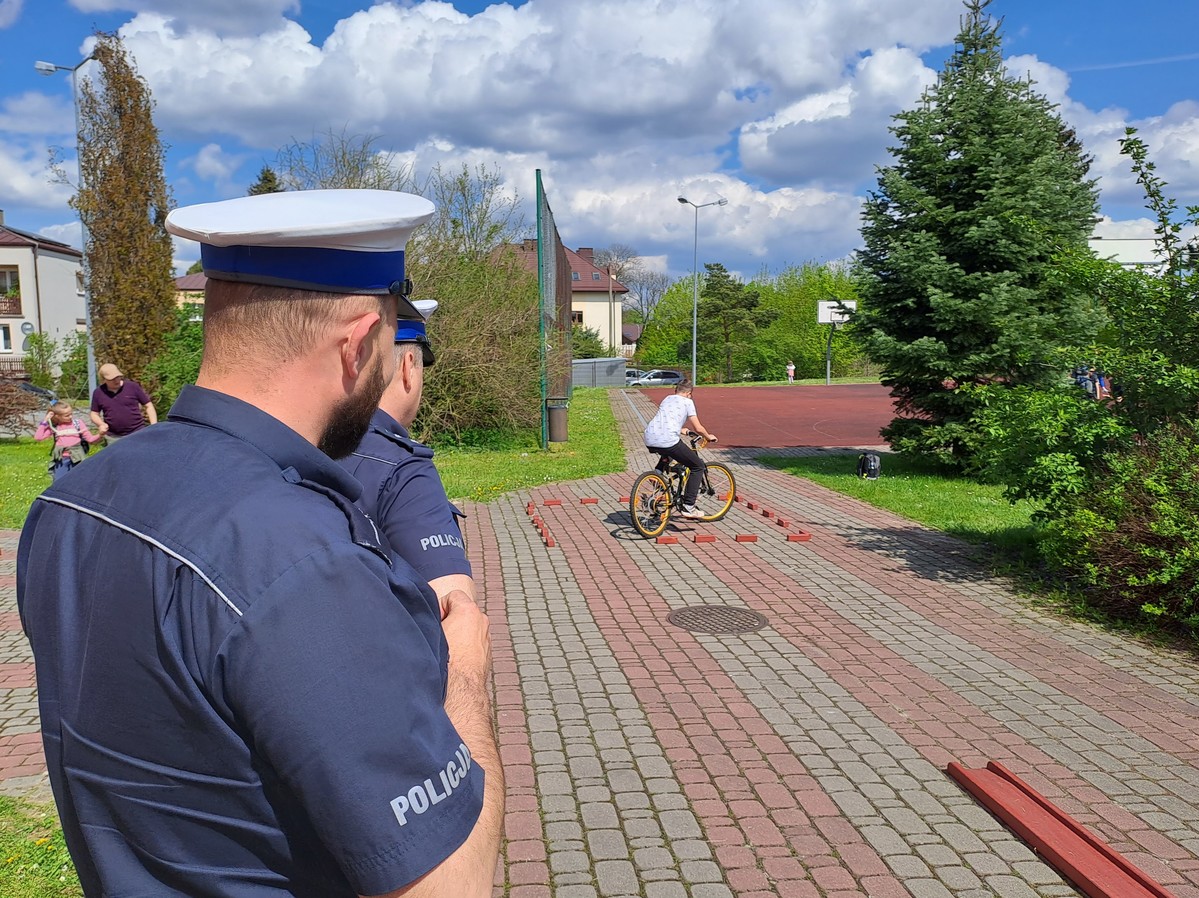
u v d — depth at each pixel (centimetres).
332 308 107
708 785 400
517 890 320
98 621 95
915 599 718
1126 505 643
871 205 1403
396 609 97
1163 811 378
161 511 96
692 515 1001
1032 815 362
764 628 641
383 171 1752
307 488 103
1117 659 575
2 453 1761
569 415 2552
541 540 952
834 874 330
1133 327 738
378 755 89
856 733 457
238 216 107
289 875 94
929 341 1304
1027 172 1289
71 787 99
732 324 6506
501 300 1811
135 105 1944
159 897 96
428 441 1777
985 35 1348
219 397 106
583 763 421
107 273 1967
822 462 1616
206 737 90
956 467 1409
